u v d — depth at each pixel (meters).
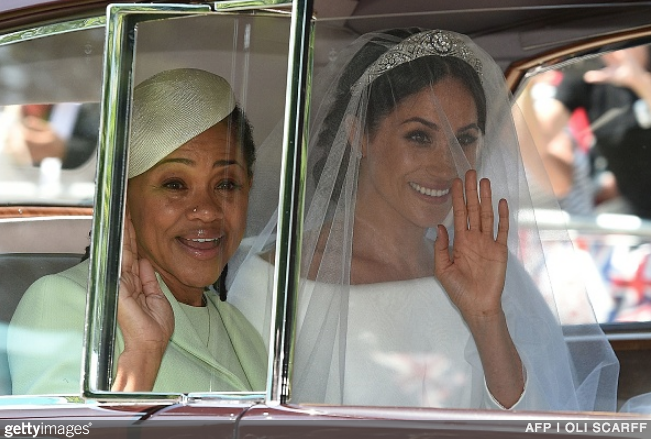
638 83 5.23
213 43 4.69
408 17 5.11
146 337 4.64
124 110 4.54
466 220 5.02
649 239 5.16
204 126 4.67
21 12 5.12
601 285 5.20
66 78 5.47
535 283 5.25
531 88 5.31
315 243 5.07
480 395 4.91
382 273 5.05
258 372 4.73
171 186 4.68
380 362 4.93
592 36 5.17
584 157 5.28
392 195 5.07
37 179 5.62
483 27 5.17
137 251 4.71
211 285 4.77
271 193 4.81
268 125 4.78
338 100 5.16
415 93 5.08
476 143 5.17
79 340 5.21
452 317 4.98
